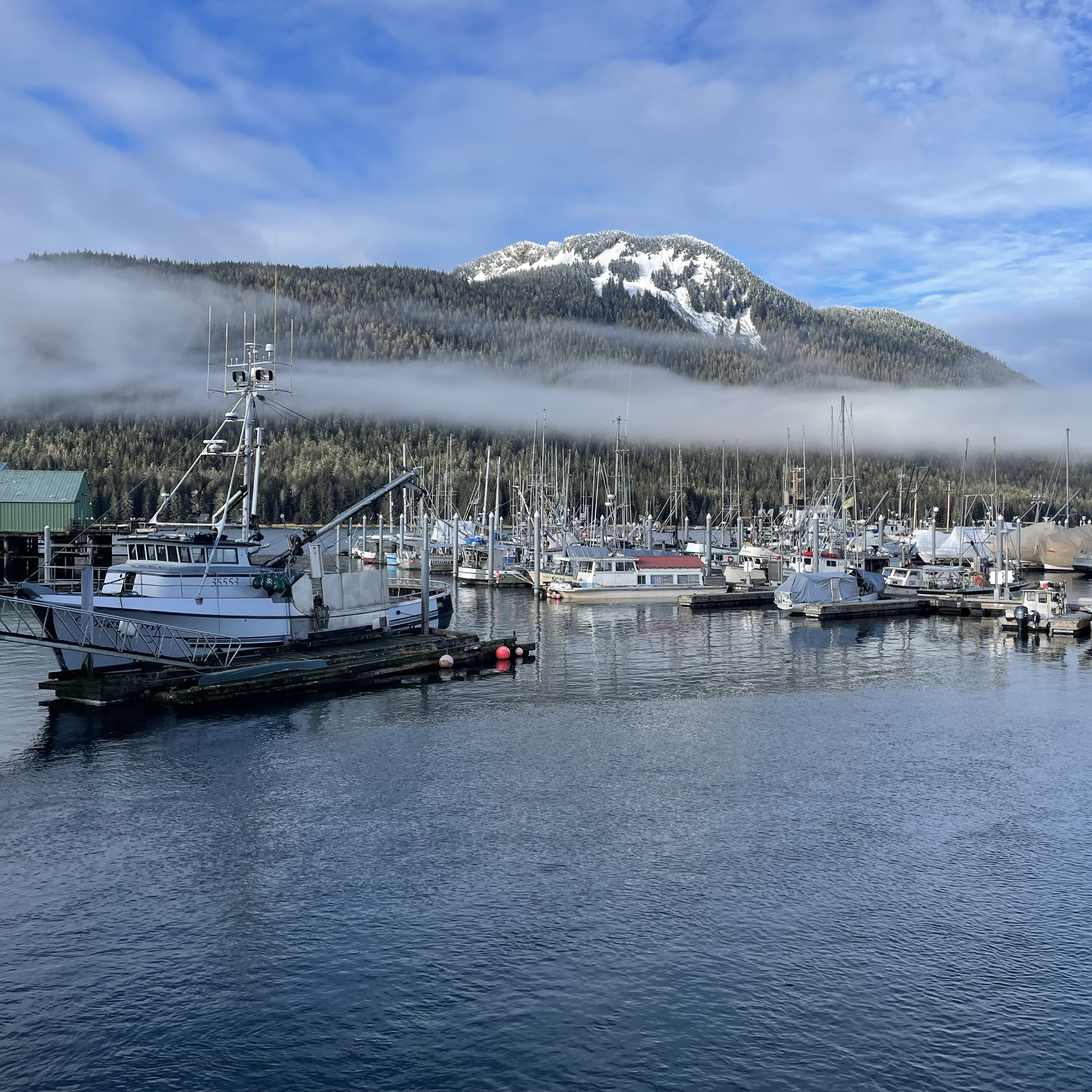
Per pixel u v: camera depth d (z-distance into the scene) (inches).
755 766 1759.4
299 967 1019.3
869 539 6889.8
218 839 1360.7
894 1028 922.7
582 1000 964.6
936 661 2965.1
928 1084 844.0
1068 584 6195.9
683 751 1855.3
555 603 4566.9
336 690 2314.2
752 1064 869.2
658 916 1138.7
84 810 1469.0
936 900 1190.9
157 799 1524.4
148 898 1173.7
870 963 1038.4
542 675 2635.3
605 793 1584.6
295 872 1252.5
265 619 2416.3
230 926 1106.7
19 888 1197.1
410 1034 907.4
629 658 2967.5
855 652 3139.8
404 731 1967.3
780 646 3253.0
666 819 1467.8
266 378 2534.5
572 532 7121.1
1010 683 2600.9
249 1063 866.1
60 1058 871.1
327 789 1584.6
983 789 1630.2
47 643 2032.5
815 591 4224.9
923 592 4704.7
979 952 1064.2
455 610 4274.1
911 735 2005.4
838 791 1615.4
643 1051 885.8
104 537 5295.3
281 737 1886.1
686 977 1007.6
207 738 1863.9
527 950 1058.1
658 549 6983.3
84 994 967.0
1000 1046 896.9
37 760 1711.4
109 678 2127.2
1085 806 1542.8
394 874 1250.6
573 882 1231.5
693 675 2672.2
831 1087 839.1
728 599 4483.3
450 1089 834.2
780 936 1096.2
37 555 5359.3
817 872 1270.9
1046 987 994.7
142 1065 863.1
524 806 1518.2
